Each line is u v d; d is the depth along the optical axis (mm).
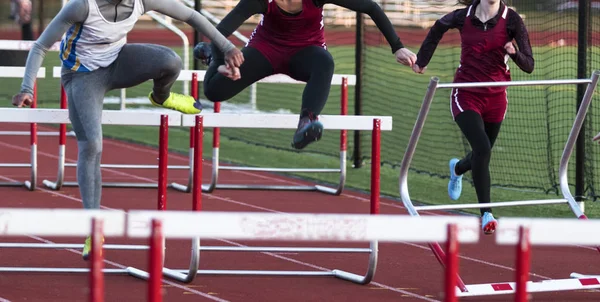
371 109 30031
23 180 18766
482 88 11859
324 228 5957
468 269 11945
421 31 49031
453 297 6035
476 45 11812
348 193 18094
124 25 9992
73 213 5695
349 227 5953
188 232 5805
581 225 6043
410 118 28234
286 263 12227
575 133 11109
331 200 17266
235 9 10094
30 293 10188
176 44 50188
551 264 12344
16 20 35500
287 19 10102
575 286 10258
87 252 10414
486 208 11531
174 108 10594
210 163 21859
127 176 19734
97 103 10188
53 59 40688
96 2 9828
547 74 34062
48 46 9891
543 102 29234
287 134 26516
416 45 44781
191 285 10805
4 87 35531
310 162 22062
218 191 17938
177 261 12133
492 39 11750
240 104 30062
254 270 11750
